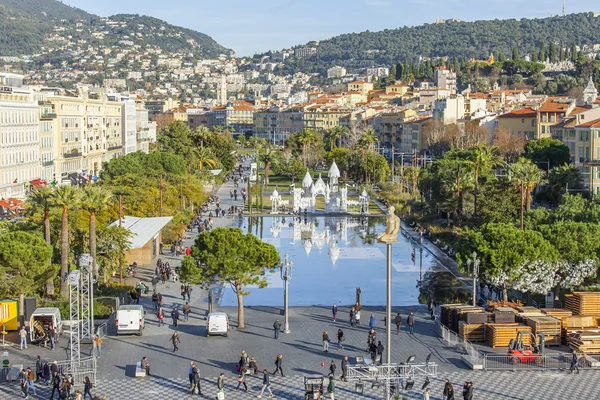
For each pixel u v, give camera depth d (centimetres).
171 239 14688
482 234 9856
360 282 11912
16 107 18725
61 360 7488
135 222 13800
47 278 8869
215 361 7638
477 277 9450
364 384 6994
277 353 7931
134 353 7856
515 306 9056
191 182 19262
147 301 10262
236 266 8688
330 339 8475
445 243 15012
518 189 14375
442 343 8362
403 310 9962
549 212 12150
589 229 9775
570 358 7612
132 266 11781
